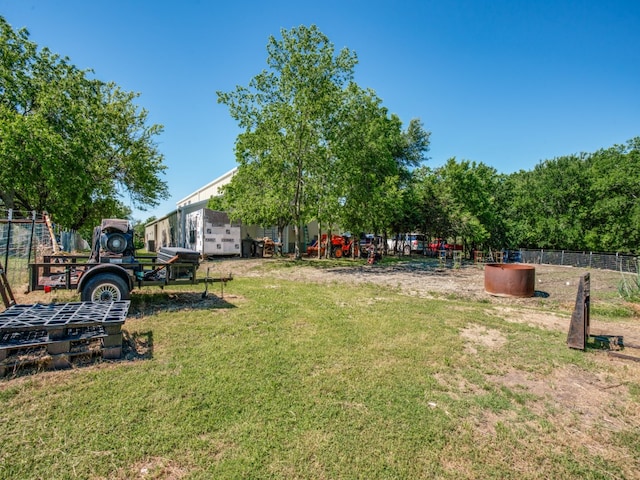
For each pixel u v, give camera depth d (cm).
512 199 3228
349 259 2159
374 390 335
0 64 1508
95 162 1912
